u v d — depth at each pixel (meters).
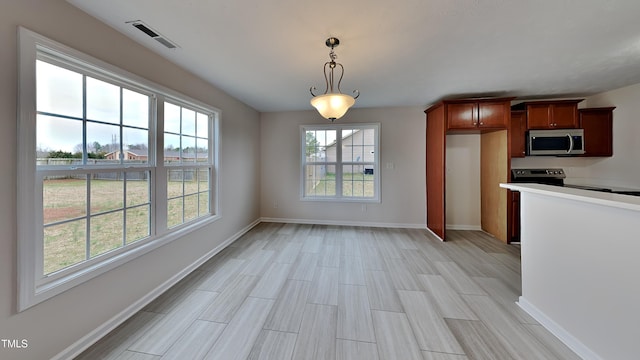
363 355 1.52
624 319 1.25
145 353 1.53
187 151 2.76
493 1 1.53
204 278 2.53
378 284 2.42
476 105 3.56
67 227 1.57
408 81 3.02
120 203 1.93
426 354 1.53
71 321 1.51
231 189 3.66
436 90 3.39
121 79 1.89
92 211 1.72
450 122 3.62
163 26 1.79
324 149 4.77
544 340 1.63
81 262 1.62
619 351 1.27
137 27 1.80
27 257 1.31
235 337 1.68
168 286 2.33
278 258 3.06
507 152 3.54
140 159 2.12
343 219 4.65
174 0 1.50
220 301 2.11
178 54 2.25
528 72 2.74
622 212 1.26
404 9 1.60
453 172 4.31
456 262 2.95
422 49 2.18
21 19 1.28
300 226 4.55
